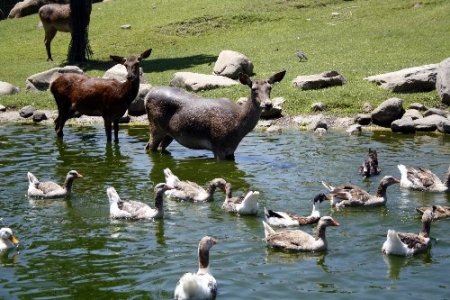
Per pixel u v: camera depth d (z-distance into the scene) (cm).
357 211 1630
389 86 2758
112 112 2362
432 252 1380
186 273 1223
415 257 1355
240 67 3075
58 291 1221
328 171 1948
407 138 2344
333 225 1380
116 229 1528
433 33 3588
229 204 1645
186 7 4509
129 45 3988
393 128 2448
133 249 1409
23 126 2692
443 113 2534
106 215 1625
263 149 2244
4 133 2559
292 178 1892
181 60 3562
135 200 1730
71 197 1764
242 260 1346
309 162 2055
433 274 1273
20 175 1969
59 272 1302
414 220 1561
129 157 2191
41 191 1756
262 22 4138
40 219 1597
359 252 1382
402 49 3369
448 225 1523
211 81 2917
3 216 1617
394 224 1537
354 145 2252
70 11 3722
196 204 1709
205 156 2195
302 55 3297
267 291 1206
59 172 2003
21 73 3581
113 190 1645
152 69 3422
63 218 1603
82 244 1440
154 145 2259
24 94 3084
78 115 2527
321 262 1332
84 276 1281
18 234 1498
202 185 1853
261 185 1836
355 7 4250
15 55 4069
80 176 1759
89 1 3725
